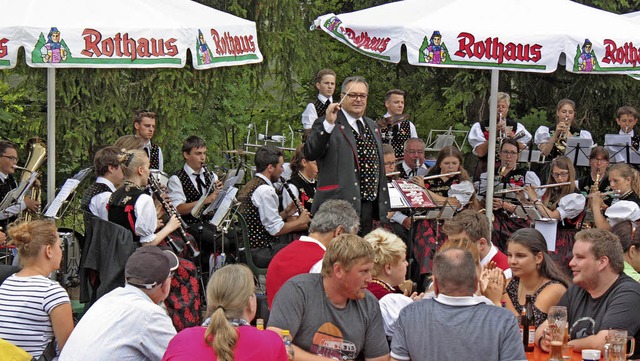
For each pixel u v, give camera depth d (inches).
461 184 326.3
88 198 280.7
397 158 391.2
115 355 183.5
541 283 217.5
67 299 205.9
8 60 245.9
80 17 254.4
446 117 562.9
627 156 420.5
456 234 239.0
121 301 187.9
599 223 327.6
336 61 557.0
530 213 328.2
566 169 336.2
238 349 161.2
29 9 253.8
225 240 336.5
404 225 328.5
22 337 201.9
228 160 470.9
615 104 533.6
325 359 182.1
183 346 162.7
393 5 300.2
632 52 286.4
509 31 270.4
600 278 201.9
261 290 312.7
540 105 555.2
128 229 270.2
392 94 402.6
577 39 273.6
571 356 194.9
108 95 429.1
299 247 219.8
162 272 191.8
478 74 508.7
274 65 491.8
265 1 462.9
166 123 441.4
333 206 223.1
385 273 210.2
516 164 370.9
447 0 293.6
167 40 261.0
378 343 189.2
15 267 225.5
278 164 323.3
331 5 534.9
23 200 311.9
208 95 468.8
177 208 338.6
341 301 187.0
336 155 276.5
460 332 169.6
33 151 319.0
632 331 198.2
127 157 283.9
